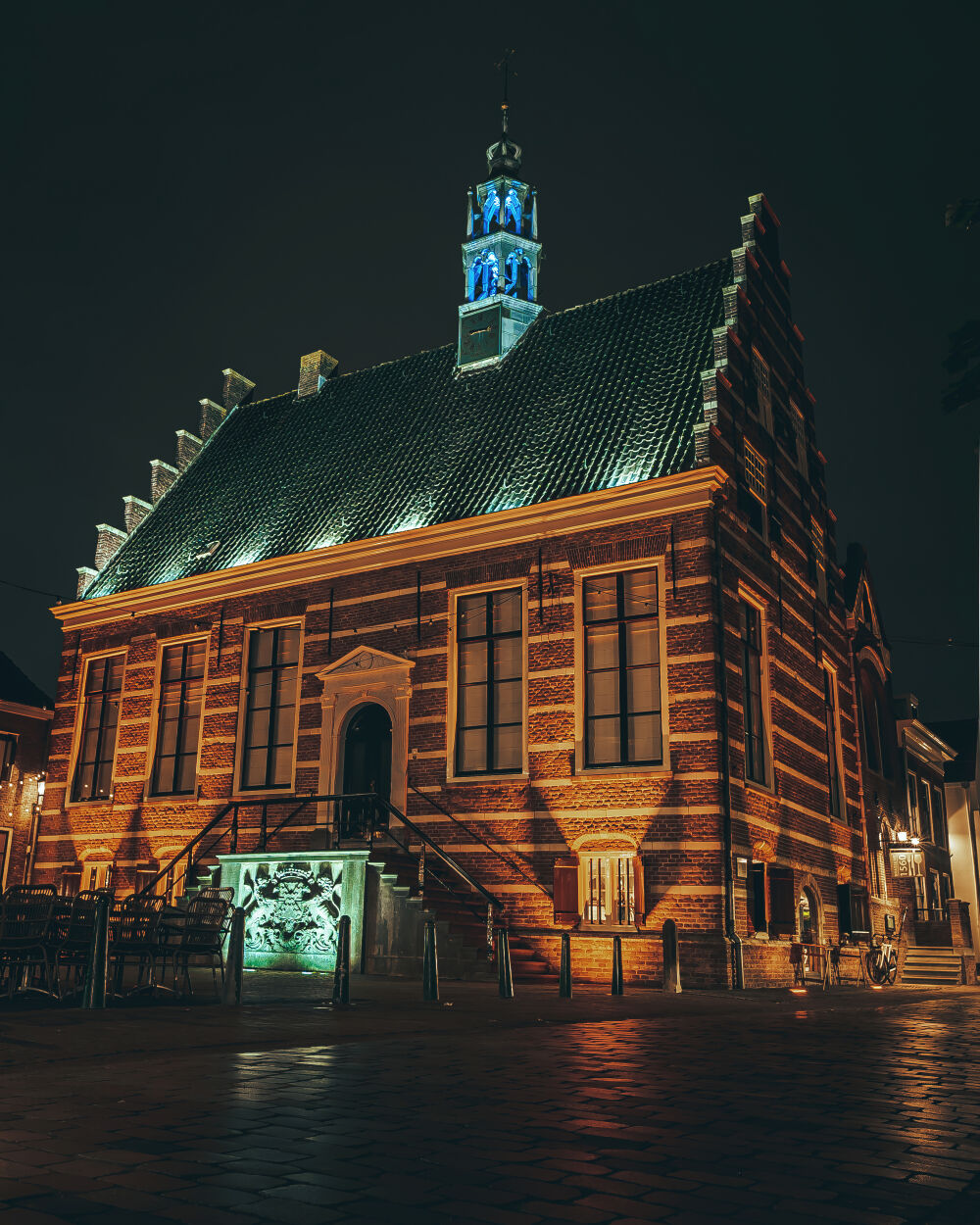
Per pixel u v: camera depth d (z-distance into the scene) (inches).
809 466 924.0
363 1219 135.9
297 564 861.8
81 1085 222.1
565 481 753.0
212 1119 191.3
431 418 916.6
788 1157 173.5
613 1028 365.7
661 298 872.3
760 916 661.3
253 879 711.7
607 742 696.4
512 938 682.8
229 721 875.4
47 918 370.3
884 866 1010.7
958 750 1483.8
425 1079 240.8
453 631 773.9
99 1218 133.0
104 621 989.2
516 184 995.9
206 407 1127.6
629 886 665.0
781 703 770.2
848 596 1008.2
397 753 775.1
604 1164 166.7
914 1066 276.7
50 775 984.3
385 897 667.4
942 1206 147.3
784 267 912.9
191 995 430.6
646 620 698.2
